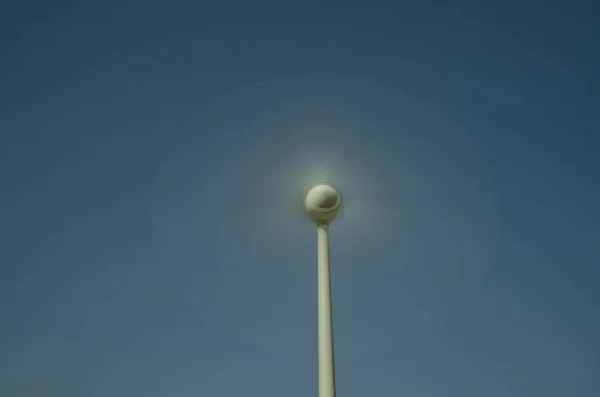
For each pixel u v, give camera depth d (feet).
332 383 25.12
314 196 30.48
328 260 29.22
